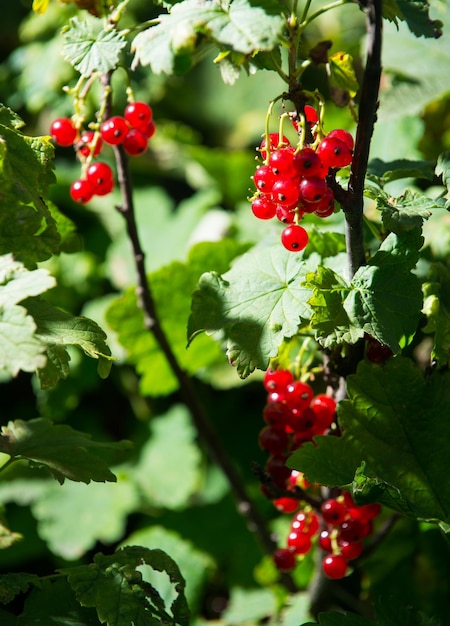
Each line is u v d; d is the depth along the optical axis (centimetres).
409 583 84
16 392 106
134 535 92
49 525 97
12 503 99
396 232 68
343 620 71
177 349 89
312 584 82
